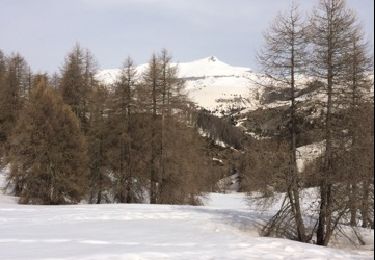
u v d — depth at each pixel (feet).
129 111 115.55
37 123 111.24
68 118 113.70
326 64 64.69
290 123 67.72
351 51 63.72
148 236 56.95
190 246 48.73
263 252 45.93
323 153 65.98
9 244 48.01
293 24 66.13
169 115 111.34
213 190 178.40
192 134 115.44
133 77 116.16
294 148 67.26
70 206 91.30
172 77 111.65
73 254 42.75
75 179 111.45
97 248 46.57
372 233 77.51
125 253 42.75
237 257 42.91
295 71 66.28
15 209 82.48
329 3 64.80
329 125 65.00
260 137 69.26
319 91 65.51
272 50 66.54
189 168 111.75
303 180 67.46
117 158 116.67
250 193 80.69
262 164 68.44
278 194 71.67
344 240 72.23
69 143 112.57
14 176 111.75
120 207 88.99
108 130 118.93
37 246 47.21
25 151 110.11
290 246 50.14
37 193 109.40
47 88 116.47
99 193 119.85
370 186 62.54
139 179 114.93
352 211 65.05
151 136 111.96
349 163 62.69
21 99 146.10
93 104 123.95
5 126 138.72
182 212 83.30
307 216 79.61
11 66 162.40
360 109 62.34
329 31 64.34
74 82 130.21
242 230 72.02
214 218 78.38
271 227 70.59
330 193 65.77
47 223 66.74
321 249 50.01
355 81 63.98
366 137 61.62
